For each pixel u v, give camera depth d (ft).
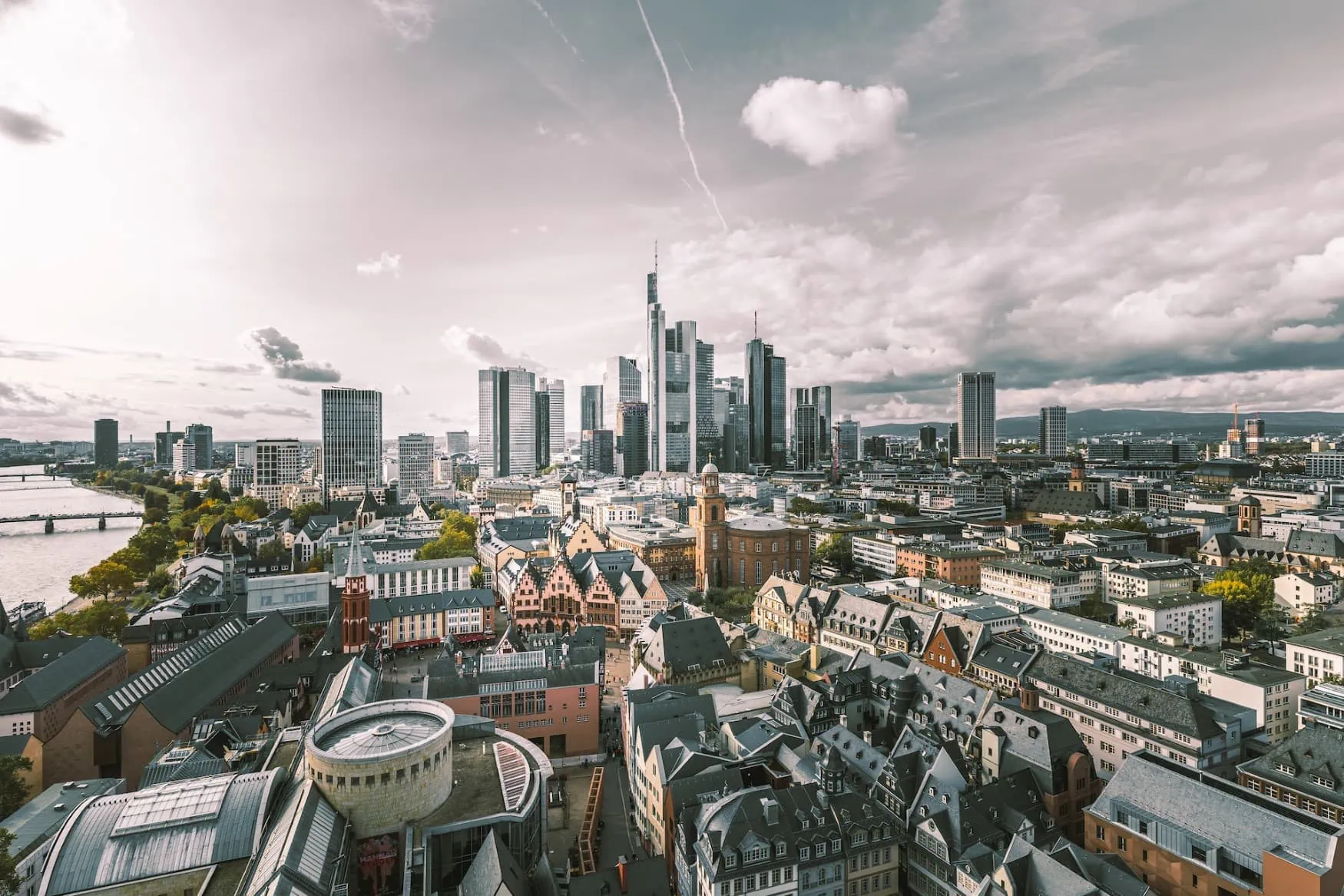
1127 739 433.89
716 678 555.69
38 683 505.25
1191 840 301.02
